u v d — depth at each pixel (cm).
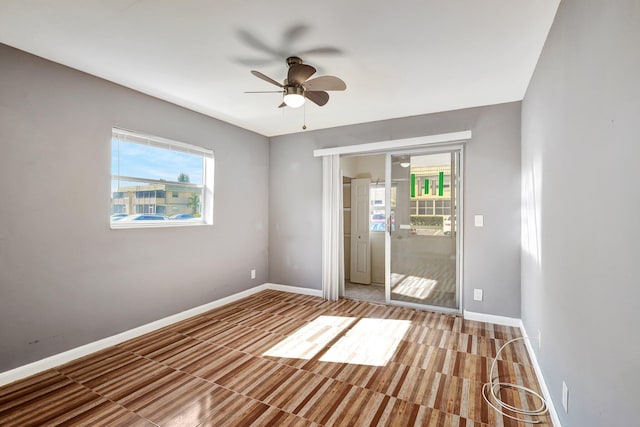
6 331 217
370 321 342
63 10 180
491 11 181
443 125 361
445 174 375
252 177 452
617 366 100
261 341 290
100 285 271
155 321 316
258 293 459
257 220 462
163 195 334
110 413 187
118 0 171
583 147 134
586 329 129
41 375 228
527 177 281
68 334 250
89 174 263
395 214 404
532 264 254
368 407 193
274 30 202
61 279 246
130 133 295
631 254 91
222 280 399
